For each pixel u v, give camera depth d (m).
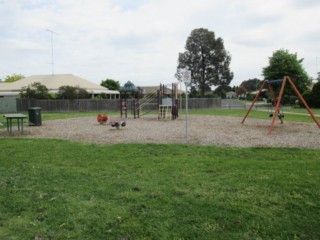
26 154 7.54
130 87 28.58
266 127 13.74
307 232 3.25
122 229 3.35
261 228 3.35
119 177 5.36
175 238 3.14
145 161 6.62
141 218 3.62
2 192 4.60
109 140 9.98
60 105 36.56
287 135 10.78
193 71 59.75
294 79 44.69
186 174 5.50
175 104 21.11
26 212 3.84
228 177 5.26
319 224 3.44
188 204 4.04
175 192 4.52
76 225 3.46
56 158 7.04
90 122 17.84
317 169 5.69
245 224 3.44
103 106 37.12
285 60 44.53
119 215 3.71
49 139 10.32
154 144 8.88
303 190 4.52
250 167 5.93
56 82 45.84
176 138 10.28
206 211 3.81
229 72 60.44
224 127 13.95
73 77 48.03
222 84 60.69
